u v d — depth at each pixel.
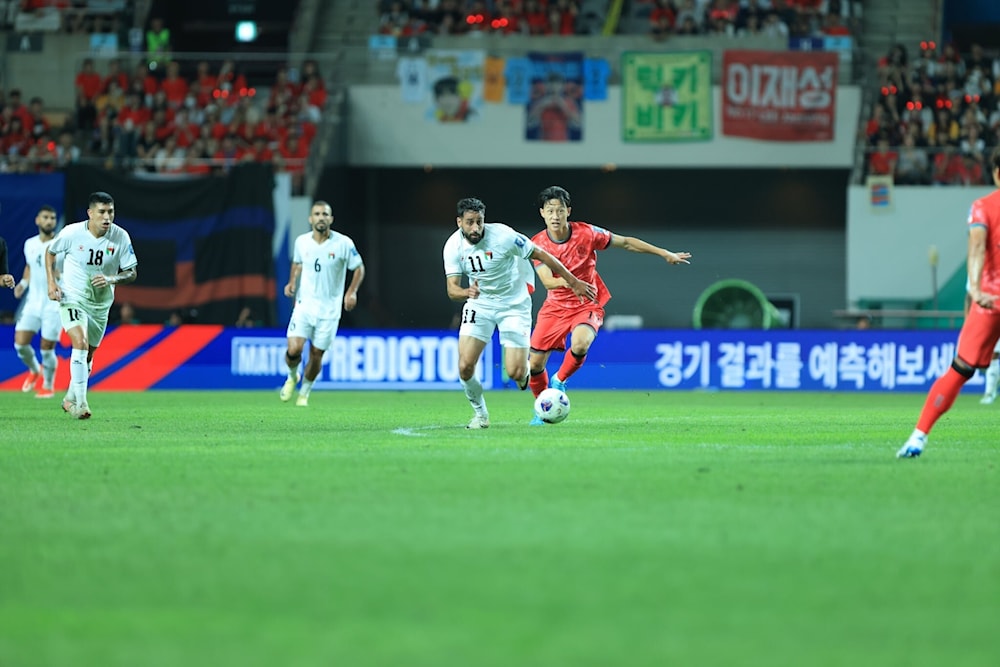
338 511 10.30
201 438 17.84
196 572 7.92
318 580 7.69
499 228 18.22
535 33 50.84
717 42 49.59
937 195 47.28
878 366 39.50
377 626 6.62
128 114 48.34
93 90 49.16
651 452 15.45
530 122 48.72
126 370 38.44
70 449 16.03
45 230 31.05
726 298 42.00
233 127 48.19
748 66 48.00
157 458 14.73
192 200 44.97
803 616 6.84
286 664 5.90
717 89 48.47
